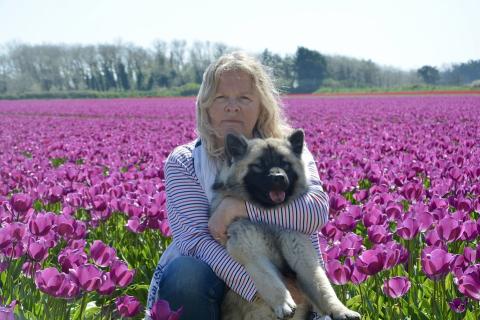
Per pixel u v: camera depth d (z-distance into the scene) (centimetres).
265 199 214
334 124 969
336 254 225
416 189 293
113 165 456
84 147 618
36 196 312
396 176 329
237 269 203
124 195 304
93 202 279
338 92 4012
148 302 214
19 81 5800
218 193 220
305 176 224
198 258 211
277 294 194
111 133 859
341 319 191
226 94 223
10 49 6153
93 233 288
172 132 834
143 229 266
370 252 209
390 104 1847
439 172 352
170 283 207
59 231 245
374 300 227
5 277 233
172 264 209
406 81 5894
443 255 205
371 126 910
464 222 236
